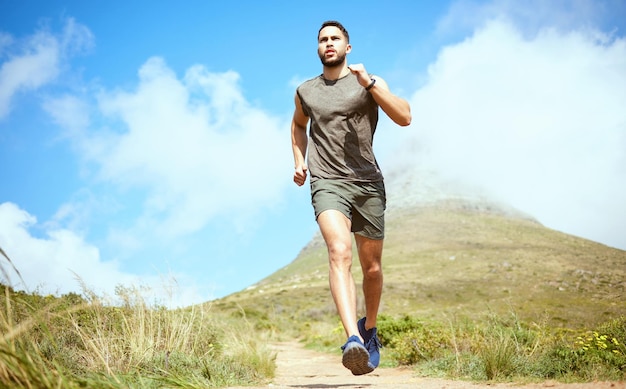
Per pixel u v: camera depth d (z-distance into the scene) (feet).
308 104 14.11
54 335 16.17
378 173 14.33
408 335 35.60
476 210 501.15
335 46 13.94
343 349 12.09
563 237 392.47
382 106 13.35
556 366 19.35
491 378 20.26
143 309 20.86
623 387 11.91
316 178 14.02
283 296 232.32
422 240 379.14
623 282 224.53
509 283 228.22
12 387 7.62
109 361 16.57
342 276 12.86
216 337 27.35
